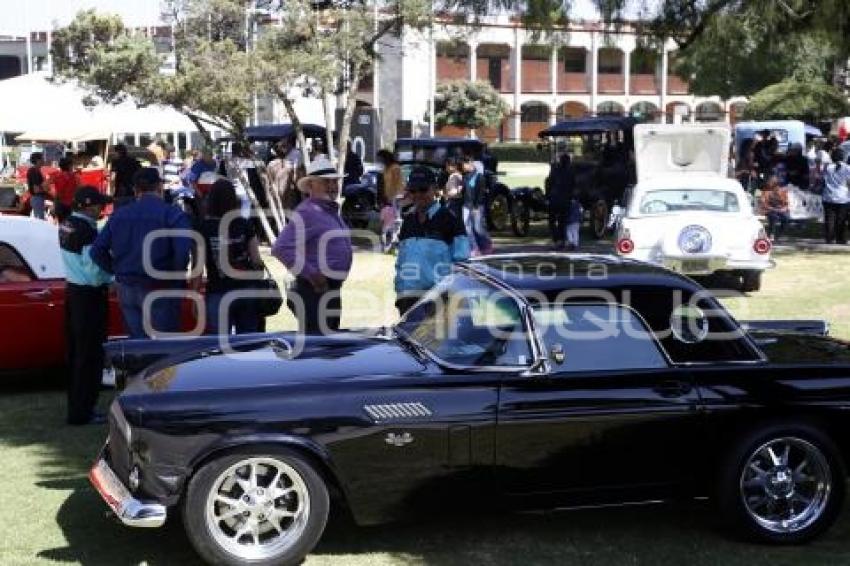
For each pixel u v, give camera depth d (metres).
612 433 4.86
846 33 19.95
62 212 9.29
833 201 18.45
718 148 18.73
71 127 19.44
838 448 5.09
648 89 69.81
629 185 19.55
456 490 4.75
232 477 4.52
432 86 50.19
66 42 16.28
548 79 68.94
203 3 15.76
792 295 12.70
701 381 4.95
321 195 7.12
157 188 6.90
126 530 5.13
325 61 16.31
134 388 4.83
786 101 40.31
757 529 5.02
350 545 4.96
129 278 6.84
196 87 15.59
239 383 4.66
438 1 19.45
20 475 6.01
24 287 7.74
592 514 5.46
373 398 4.63
